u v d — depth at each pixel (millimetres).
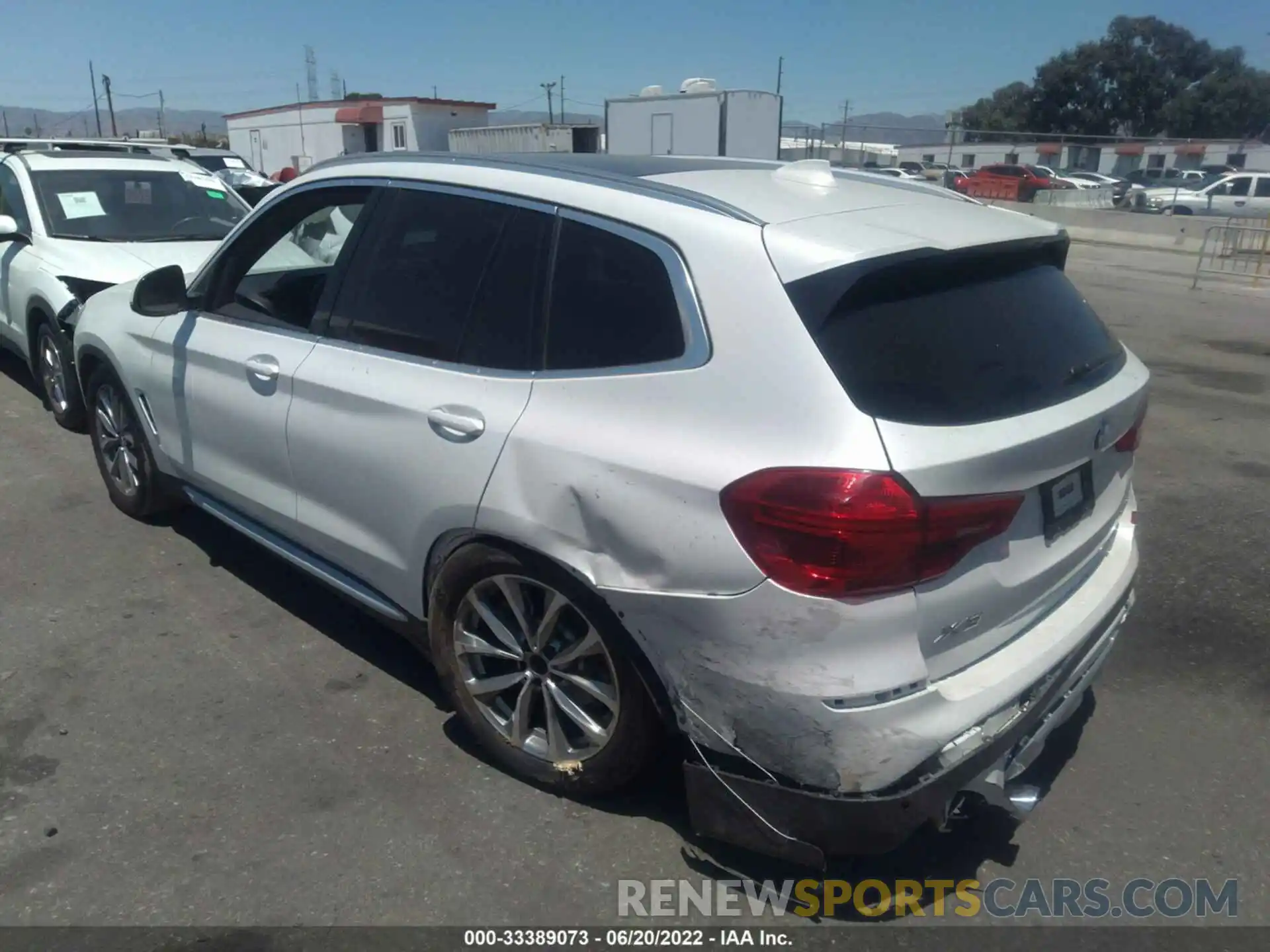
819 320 2488
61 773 3254
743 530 2459
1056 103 73688
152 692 3717
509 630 3139
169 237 7090
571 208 2967
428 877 2861
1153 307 14117
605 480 2676
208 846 2953
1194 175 41406
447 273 3234
